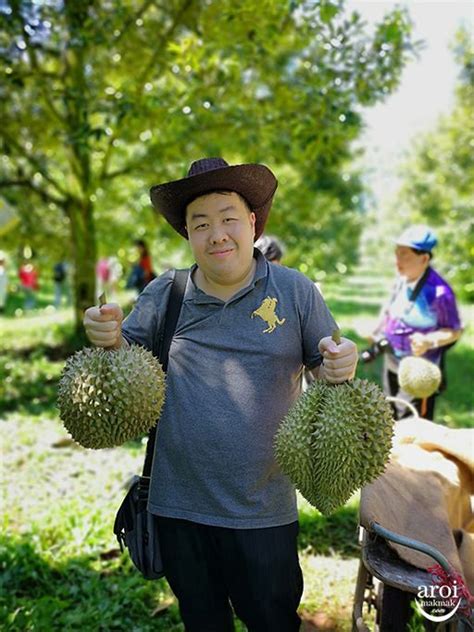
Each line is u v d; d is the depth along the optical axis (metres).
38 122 9.35
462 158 16.09
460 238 15.24
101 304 2.01
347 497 1.95
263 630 2.26
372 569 2.18
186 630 2.39
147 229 12.73
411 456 2.69
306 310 2.25
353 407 1.89
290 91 7.11
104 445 2.02
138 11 7.80
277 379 2.21
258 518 2.20
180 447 2.23
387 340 4.64
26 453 5.79
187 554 2.29
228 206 2.16
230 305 2.22
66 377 2.01
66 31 7.49
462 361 10.18
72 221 9.84
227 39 6.14
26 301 16.77
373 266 54.81
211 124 7.64
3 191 10.77
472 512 2.69
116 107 6.89
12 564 3.78
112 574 3.83
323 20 5.07
